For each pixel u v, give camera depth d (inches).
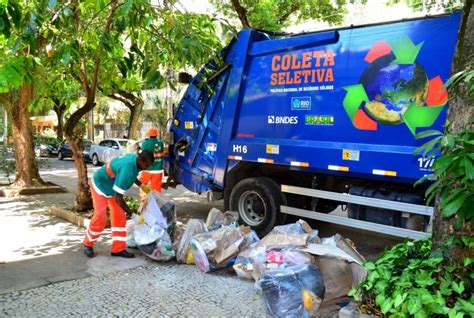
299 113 245.0
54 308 162.1
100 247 242.7
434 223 141.8
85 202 317.4
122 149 836.0
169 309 162.4
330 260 170.1
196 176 309.0
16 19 196.5
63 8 240.1
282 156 250.8
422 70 198.5
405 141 204.8
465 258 128.3
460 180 119.1
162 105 948.6
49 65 274.7
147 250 215.5
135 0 227.5
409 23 203.8
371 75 215.0
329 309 160.4
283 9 512.4
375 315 137.0
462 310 117.9
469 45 127.9
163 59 286.2
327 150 230.8
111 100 1224.8
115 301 169.3
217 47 289.3
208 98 300.2
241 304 167.5
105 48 254.5
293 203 261.9
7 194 418.6
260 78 264.7
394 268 142.7
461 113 127.9
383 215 221.9
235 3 435.2
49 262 216.4
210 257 202.1
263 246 184.9
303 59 242.4
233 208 279.9
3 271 202.2
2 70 214.4
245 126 273.9
